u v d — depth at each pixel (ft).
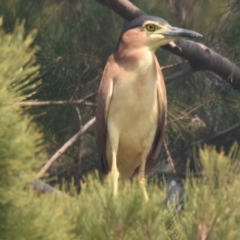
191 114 40.14
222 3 47.14
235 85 39.17
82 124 39.01
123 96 32.27
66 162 39.96
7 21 35.63
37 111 37.42
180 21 41.57
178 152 41.14
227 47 40.27
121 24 39.32
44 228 15.75
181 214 17.43
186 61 40.09
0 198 15.23
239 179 16.69
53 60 36.50
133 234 16.61
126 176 34.73
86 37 38.34
